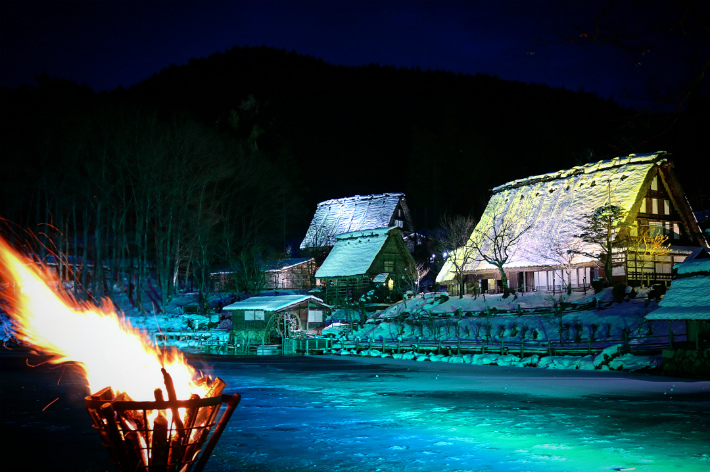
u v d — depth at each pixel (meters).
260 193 88.00
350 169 135.88
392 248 72.62
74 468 9.95
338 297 70.88
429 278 82.50
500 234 54.47
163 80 156.38
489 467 9.98
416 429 13.64
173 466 5.33
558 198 56.41
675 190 50.78
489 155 109.31
